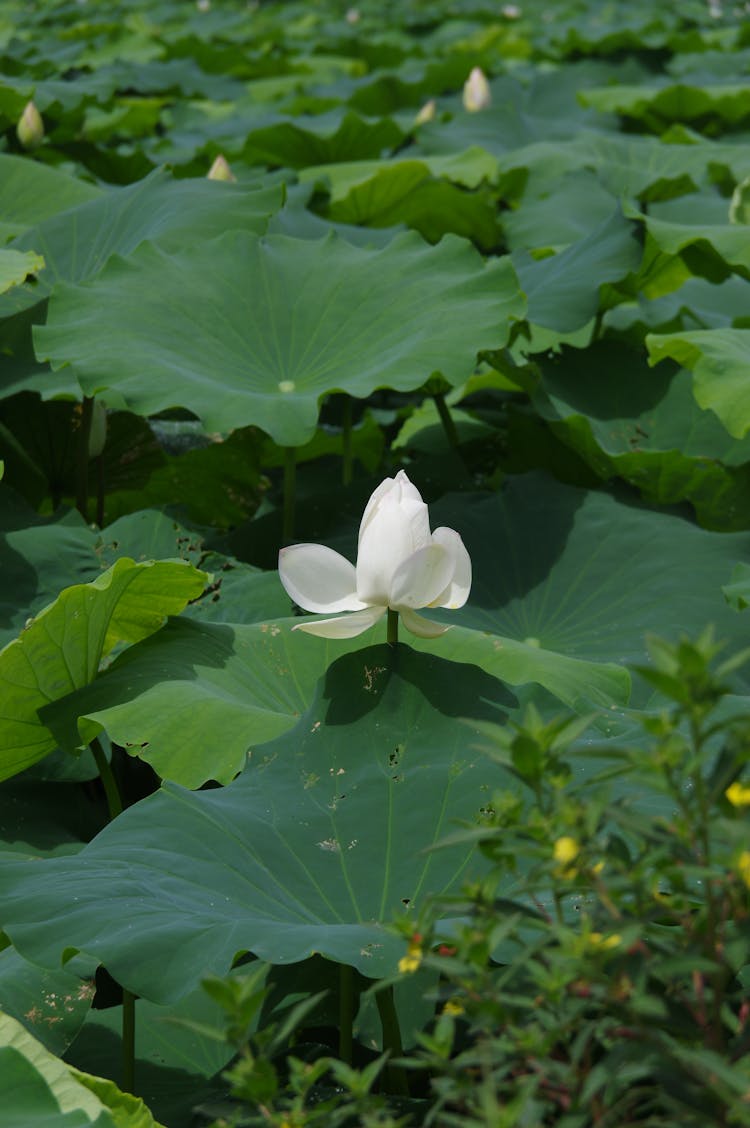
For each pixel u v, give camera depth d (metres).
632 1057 1.47
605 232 5.17
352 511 4.65
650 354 4.57
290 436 3.76
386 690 2.82
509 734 1.64
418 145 8.29
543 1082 1.56
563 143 7.71
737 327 5.11
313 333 4.32
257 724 3.03
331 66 13.63
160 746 2.99
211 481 5.51
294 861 2.56
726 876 1.54
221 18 19.00
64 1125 1.94
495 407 6.12
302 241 4.66
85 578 4.00
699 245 5.00
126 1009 2.79
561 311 4.73
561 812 1.55
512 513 4.33
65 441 5.09
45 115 8.11
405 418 6.35
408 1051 2.63
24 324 4.62
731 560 4.08
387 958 2.18
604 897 1.54
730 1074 1.35
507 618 4.00
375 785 2.69
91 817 3.68
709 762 2.54
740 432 4.11
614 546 4.18
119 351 4.04
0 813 3.56
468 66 11.45
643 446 4.82
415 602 2.78
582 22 17.89
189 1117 2.68
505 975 1.60
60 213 5.38
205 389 3.92
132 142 9.42
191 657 3.32
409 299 4.30
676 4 19.39
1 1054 2.04
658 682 1.44
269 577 3.96
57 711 3.20
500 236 6.95
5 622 3.78
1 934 2.62
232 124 9.36
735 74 12.34
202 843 2.56
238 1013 1.60
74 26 16.92
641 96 9.70
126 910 2.32
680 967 1.43
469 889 1.63
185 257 4.54
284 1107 2.31
